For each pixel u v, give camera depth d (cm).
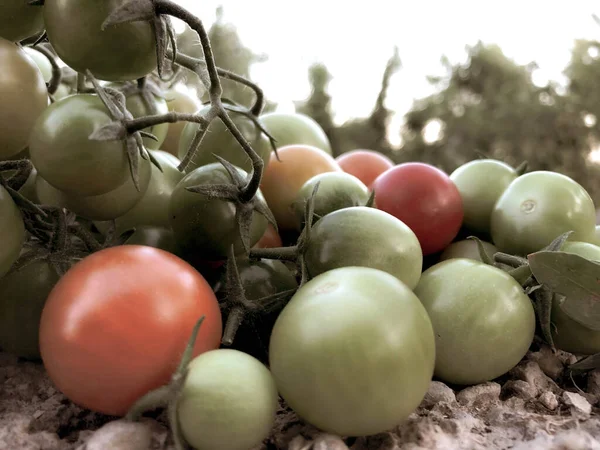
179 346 9
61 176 9
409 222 14
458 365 11
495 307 10
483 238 15
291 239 16
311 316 8
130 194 11
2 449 9
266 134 13
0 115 10
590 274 10
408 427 9
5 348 12
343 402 8
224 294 11
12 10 10
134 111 13
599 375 12
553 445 9
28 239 12
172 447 9
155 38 10
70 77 15
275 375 9
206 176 11
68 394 9
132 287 9
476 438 9
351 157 19
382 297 9
